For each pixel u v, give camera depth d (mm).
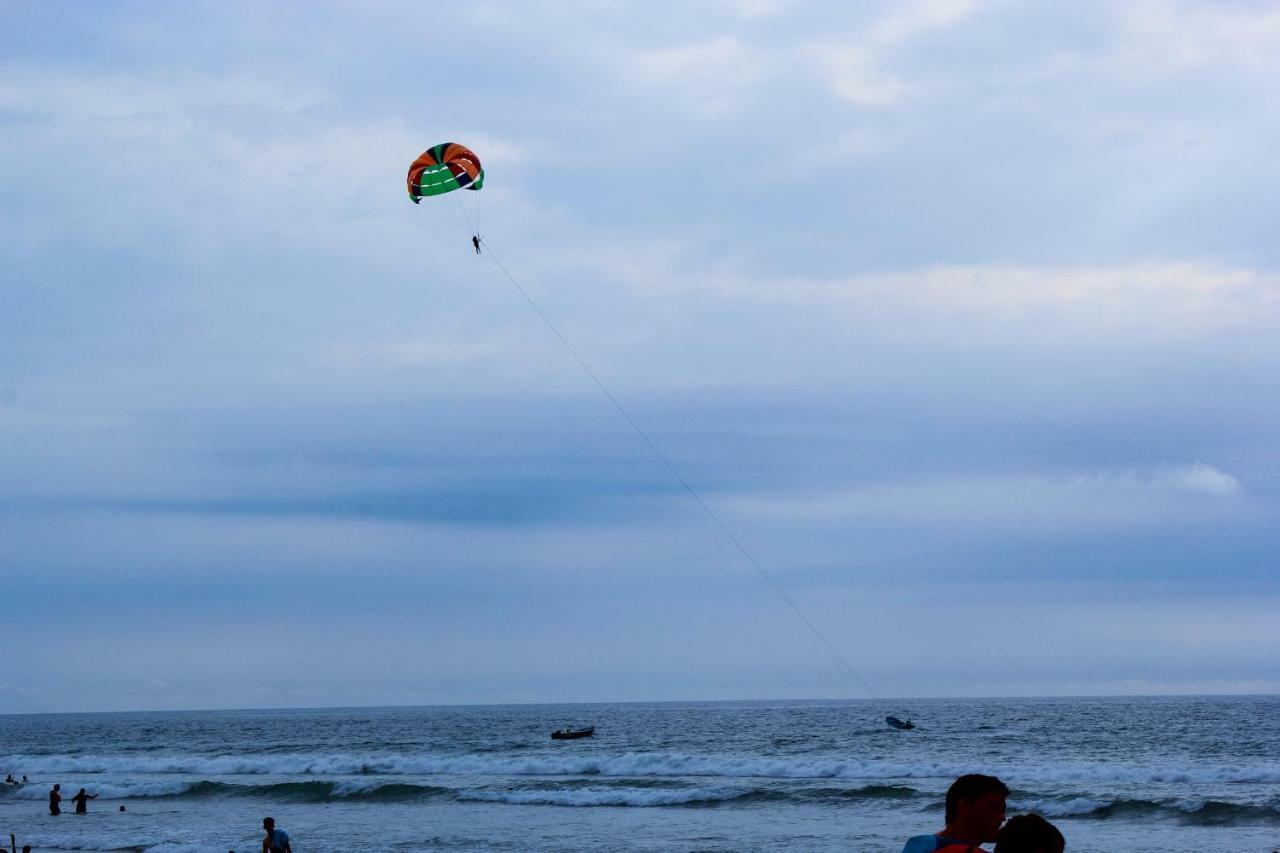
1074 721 125625
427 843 36688
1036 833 5375
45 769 71250
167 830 41656
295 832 40125
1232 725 110750
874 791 46188
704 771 60000
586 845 35500
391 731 134750
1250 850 32531
